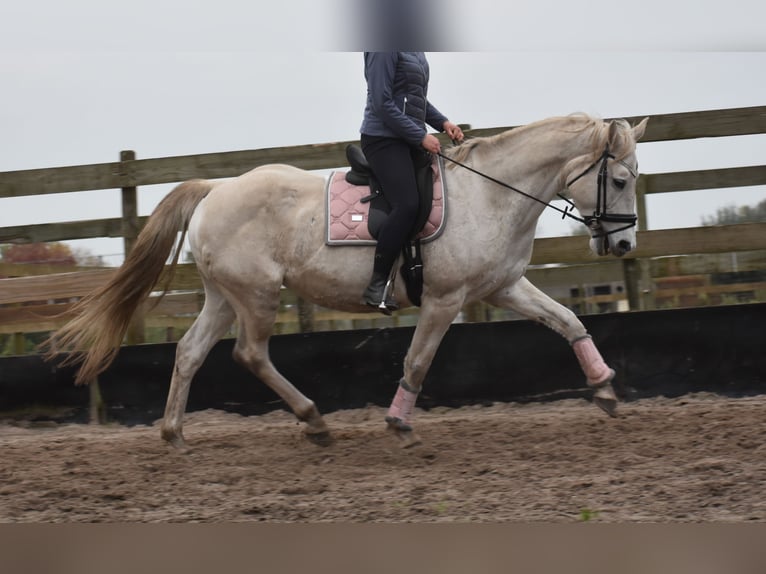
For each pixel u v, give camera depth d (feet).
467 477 21.39
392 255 23.00
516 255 24.09
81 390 33.42
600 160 23.17
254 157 33.17
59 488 21.62
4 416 33.78
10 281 34.09
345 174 24.85
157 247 25.88
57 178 33.99
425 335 23.71
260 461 24.39
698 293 49.60
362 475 22.26
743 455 21.62
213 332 26.05
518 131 23.88
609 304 48.14
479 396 31.78
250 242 24.63
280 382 25.52
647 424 26.02
